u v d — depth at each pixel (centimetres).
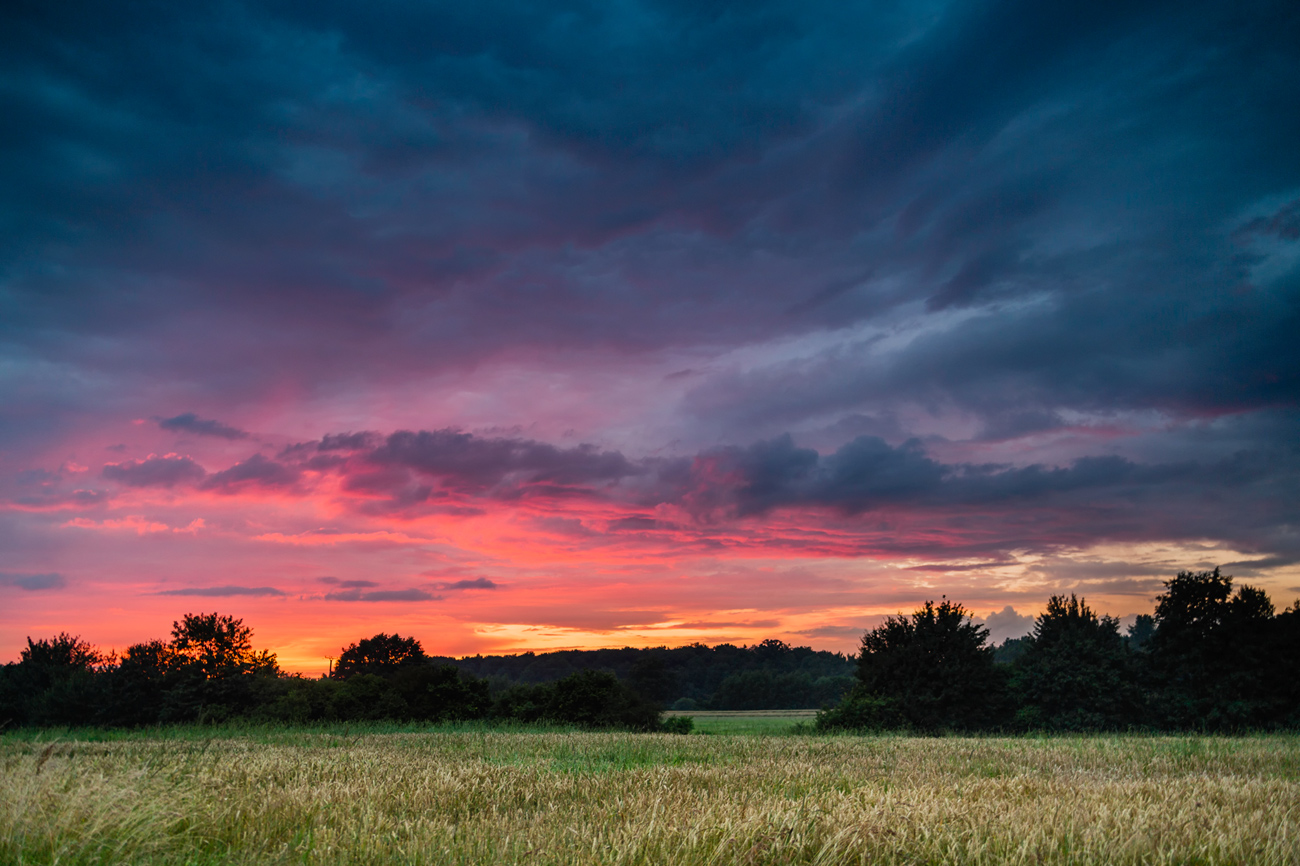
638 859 556
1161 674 4416
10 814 603
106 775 880
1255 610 4231
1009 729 4644
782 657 19700
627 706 4959
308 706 4409
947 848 589
